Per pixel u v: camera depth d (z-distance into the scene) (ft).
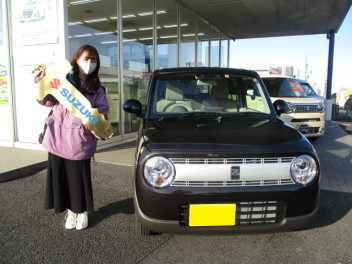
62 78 8.69
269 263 8.22
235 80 11.98
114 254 8.68
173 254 8.68
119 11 25.08
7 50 21.13
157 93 11.49
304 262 8.25
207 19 39.45
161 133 8.89
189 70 12.13
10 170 15.74
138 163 8.11
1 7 20.81
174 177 7.75
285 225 8.01
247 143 8.16
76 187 9.48
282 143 8.29
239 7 33.78
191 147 7.87
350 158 20.13
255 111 11.45
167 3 30.81
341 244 9.23
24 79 21.15
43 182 15.19
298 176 7.99
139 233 9.58
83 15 22.63
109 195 13.41
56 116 9.15
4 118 22.38
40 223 10.67
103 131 8.96
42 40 19.92
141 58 28.58
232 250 8.88
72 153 9.08
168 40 32.09
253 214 7.97
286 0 30.83
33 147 21.24
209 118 10.66
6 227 10.33
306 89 31.50
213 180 7.72
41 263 8.23
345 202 12.73
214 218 7.75
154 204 7.81
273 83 27.43
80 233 9.95
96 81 9.26
